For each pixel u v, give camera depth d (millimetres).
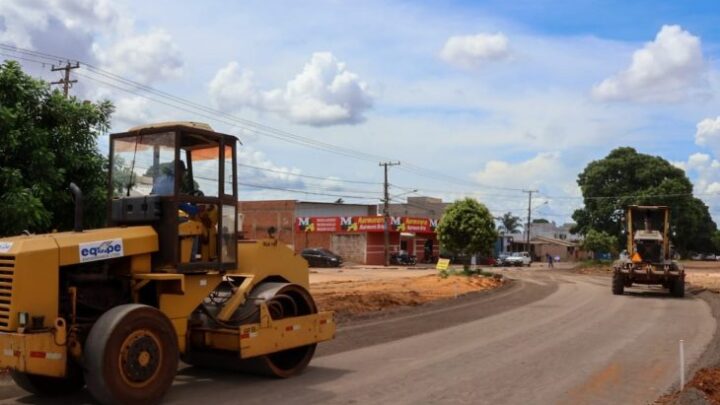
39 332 7199
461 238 37594
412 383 9523
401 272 46688
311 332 10133
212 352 9383
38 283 7324
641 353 12289
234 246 9297
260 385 9297
